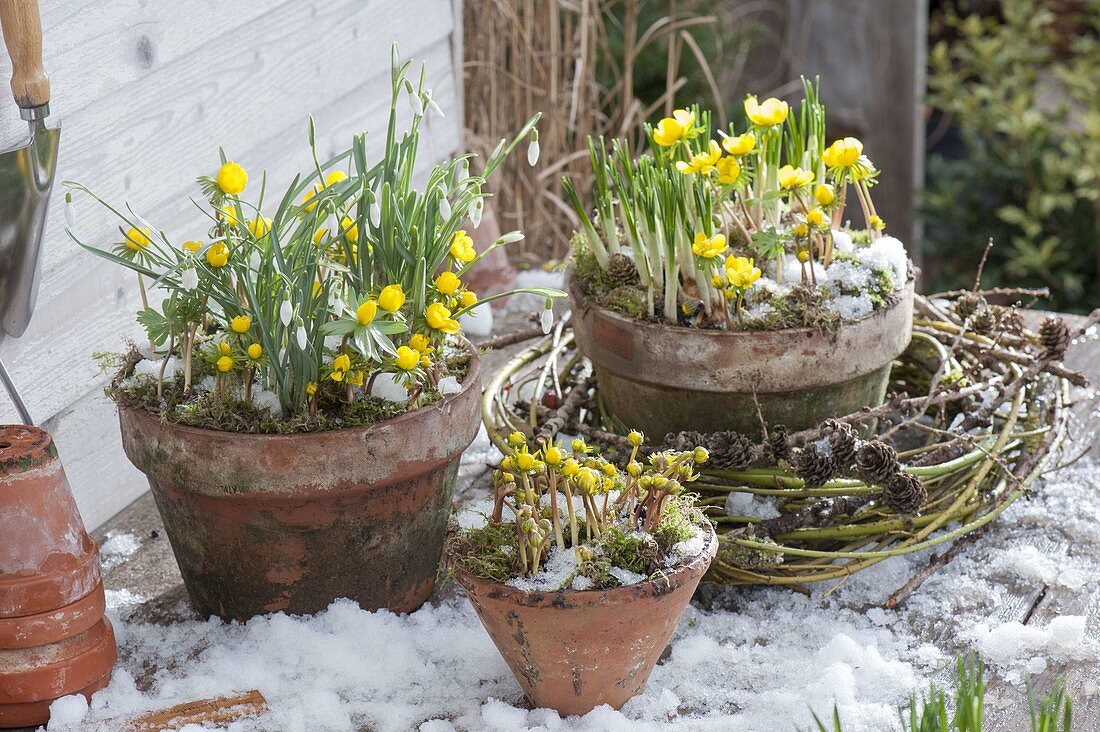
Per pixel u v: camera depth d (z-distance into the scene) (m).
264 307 2.30
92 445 2.52
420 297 2.30
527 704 2.29
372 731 2.27
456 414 2.34
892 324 2.41
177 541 2.36
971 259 4.91
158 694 2.30
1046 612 2.37
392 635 2.36
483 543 2.25
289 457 2.29
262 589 2.35
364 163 2.30
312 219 2.29
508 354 2.84
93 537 2.52
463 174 2.33
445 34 2.95
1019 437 2.48
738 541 2.35
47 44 2.39
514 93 3.33
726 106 4.32
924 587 2.41
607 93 3.53
